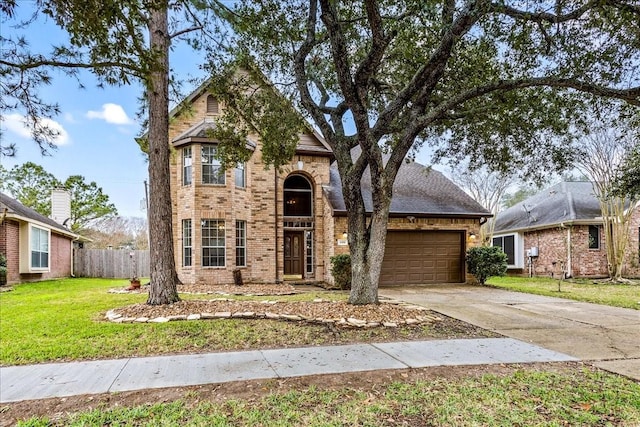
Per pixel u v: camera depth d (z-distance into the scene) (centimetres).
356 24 805
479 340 597
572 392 389
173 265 839
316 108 873
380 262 812
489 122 895
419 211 1384
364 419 331
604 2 554
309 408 352
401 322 699
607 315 814
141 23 424
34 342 562
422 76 750
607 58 676
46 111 444
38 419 327
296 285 1370
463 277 1442
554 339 607
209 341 575
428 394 383
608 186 1506
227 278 1367
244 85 974
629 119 844
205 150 1373
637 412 345
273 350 534
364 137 752
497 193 2412
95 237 3241
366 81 727
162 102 823
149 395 379
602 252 1773
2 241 1423
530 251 1988
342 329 652
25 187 2658
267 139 995
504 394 384
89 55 407
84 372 442
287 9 793
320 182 1505
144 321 689
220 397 375
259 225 1464
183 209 1382
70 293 1112
